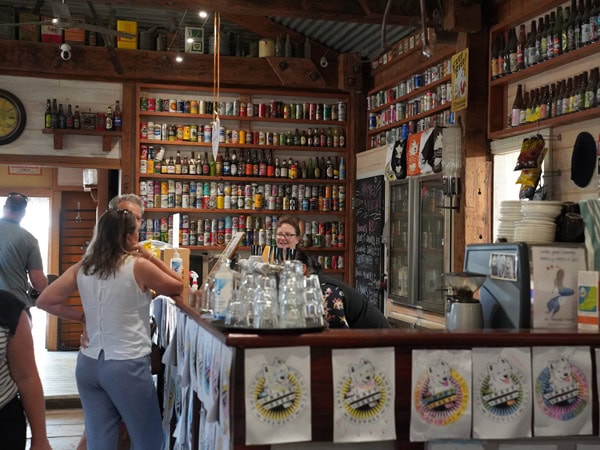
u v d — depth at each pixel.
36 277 5.83
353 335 2.41
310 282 2.55
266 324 2.39
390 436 2.43
